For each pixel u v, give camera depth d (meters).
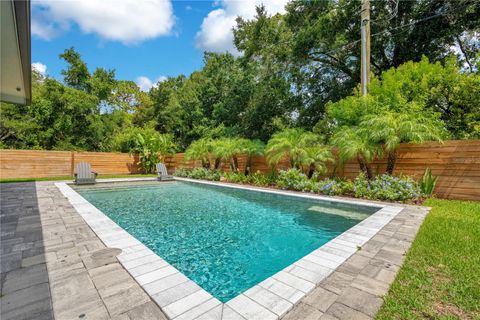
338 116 8.94
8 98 5.38
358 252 3.12
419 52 11.27
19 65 3.77
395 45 11.74
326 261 2.86
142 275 2.54
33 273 2.59
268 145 10.12
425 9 10.38
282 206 7.14
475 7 9.56
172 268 2.71
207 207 7.23
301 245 4.30
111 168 15.34
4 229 4.10
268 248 4.18
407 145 7.20
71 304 2.06
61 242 3.50
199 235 4.82
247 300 2.12
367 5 8.97
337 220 5.61
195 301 2.11
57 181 11.15
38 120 16.98
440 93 7.84
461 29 10.25
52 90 17.53
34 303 2.07
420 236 3.62
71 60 20.80
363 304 2.04
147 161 16.09
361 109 8.19
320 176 9.21
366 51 8.99
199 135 22.22
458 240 3.41
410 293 2.19
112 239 3.60
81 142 18.84
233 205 7.45
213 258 3.82
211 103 23.05
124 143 17.17
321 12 12.68
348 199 6.76
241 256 3.88
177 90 28.03
